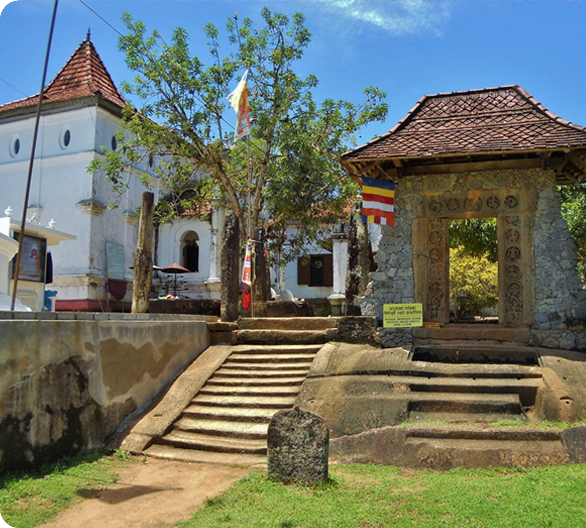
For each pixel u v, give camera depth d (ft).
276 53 59.06
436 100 39.32
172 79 58.03
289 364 33.19
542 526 15.57
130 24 57.88
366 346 34.17
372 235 72.18
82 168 72.64
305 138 55.47
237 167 70.74
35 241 51.29
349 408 26.78
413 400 26.71
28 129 76.74
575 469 20.54
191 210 80.79
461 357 31.83
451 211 35.68
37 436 22.36
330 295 79.10
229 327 37.73
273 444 20.85
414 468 21.89
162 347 32.12
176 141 60.03
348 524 16.31
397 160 33.99
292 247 69.87
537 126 33.76
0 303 29.96
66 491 19.99
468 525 15.88
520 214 34.42
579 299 32.40
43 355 23.04
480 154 32.17
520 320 33.88
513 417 25.54
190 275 81.56
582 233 53.21
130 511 18.62
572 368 28.71
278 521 16.65
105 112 74.23
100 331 26.84
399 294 35.35
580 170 36.01
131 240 78.13
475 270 57.72
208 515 17.60
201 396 30.45
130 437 26.55
